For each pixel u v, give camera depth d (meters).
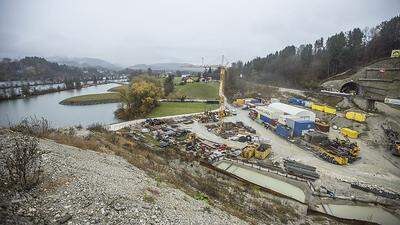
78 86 194.00
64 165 16.45
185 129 65.38
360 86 100.56
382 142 55.47
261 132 65.50
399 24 124.12
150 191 16.67
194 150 48.88
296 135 59.47
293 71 144.25
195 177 29.17
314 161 45.44
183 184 23.00
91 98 127.25
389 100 78.06
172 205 15.38
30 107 110.50
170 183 21.22
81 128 44.25
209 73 199.88
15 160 13.75
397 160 46.75
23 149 13.86
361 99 86.06
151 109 96.31
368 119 68.75
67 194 12.66
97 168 18.17
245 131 65.81
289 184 34.75
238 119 81.38
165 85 135.50
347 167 43.03
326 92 103.69
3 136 20.19
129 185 16.41
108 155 24.55
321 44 171.00
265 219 21.19
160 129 65.25
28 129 26.11
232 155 46.06
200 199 19.64
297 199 30.80
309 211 26.75
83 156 20.58
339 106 87.62
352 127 66.31
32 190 12.32
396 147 49.50
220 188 26.98
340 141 53.34
